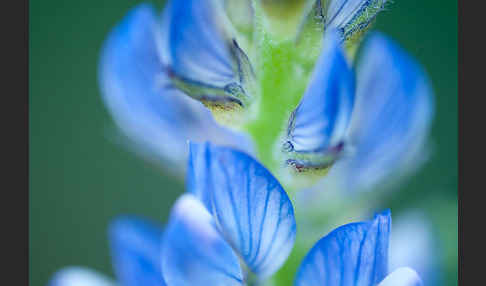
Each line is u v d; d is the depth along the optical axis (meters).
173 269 0.13
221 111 0.13
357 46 0.13
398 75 0.14
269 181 0.13
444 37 0.18
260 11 0.13
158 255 0.15
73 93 0.22
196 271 0.13
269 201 0.13
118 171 0.22
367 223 0.13
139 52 0.14
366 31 0.13
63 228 0.22
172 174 0.14
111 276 0.22
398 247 0.15
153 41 0.14
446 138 0.18
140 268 0.14
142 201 0.22
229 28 0.13
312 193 0.14
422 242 0.15
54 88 0.22
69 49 0.22
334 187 0.14
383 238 0.13
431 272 0.15
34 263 0.22
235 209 0.13
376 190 0.14
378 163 0.14
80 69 0.22
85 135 0.22
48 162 0.22
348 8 0.13
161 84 0.13
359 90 0.14
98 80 0.22
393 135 0.14
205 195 0.13
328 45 0.12
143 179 0.22
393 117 0.14
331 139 0.13
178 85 0.13
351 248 0.13
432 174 0.18
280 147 0.13
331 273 0.13
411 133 0.14
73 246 0.22
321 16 0.13
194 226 0.13
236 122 0.13
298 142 0.13
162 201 0.22
